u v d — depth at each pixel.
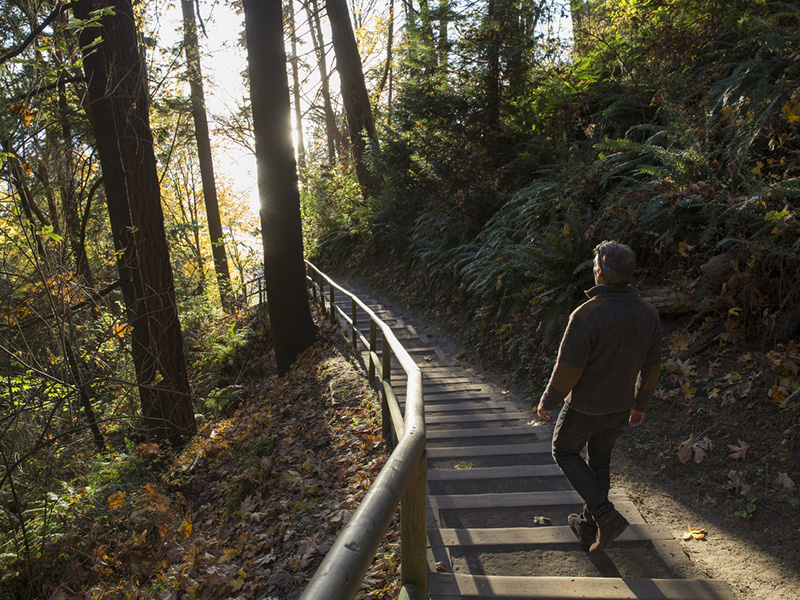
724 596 2.73
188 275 17.78
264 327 13.51
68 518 5.59
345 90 16.58
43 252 5.72
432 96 10.58
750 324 4.70
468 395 6.27
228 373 12.66
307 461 5.46
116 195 8.23
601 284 2.84
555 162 9.07
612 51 9.16
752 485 3.63
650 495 3.88
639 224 5.95
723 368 4.59
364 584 3.14
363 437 5.43
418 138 11.63
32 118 5.24
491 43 9.93
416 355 8.25
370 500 1.51
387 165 13.20
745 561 3.05
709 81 7.38
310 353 9.69
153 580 4.59
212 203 18.19
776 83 5.77
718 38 7.98
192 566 4.28
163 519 5.57
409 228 12.45
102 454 7.30
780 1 7.30
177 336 8.33
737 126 5.59
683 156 5.84
